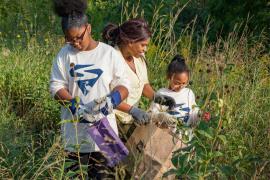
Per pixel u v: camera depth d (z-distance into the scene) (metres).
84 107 5.04
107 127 4.98
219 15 10.48
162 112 5.23
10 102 7.34
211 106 5.19
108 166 5.17
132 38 5.29
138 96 5.54
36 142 6.12
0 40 10.27
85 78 5.11
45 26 11.21
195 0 11.47
